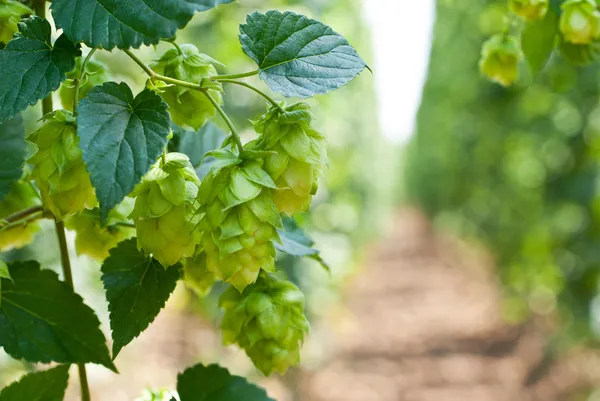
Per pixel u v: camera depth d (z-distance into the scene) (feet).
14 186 5.38
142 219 4.11
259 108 18.33
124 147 3.59
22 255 13.42
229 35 17.81
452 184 55.62
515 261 33.32
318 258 5.79
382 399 29.27
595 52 7.45
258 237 3.92
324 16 25.41
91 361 4.71
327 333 32.32
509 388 29.07
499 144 36.63
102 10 3.62
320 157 4.12
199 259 4.66
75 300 4.75
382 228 92.68
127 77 12.89
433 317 43.65
